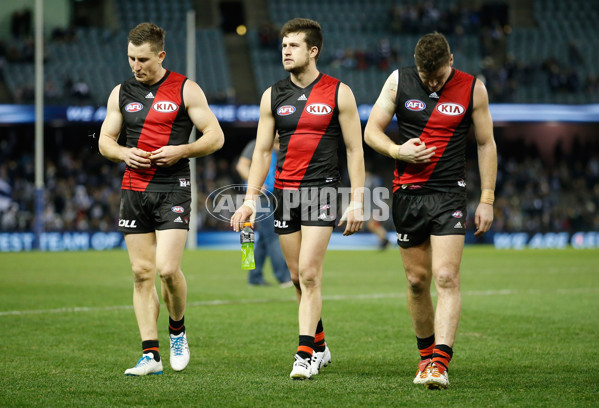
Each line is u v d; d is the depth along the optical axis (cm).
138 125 2028
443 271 1862
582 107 10938
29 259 7269
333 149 2045
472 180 11719
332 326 2906
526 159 12231
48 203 10425
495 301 3741
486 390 1773
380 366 2138
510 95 11425
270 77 12194
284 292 4197
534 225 11319
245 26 13588
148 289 2044
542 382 1873
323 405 1617
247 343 2530
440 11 13325
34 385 1831
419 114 1925
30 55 11638
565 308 3453
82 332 2728
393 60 12450
